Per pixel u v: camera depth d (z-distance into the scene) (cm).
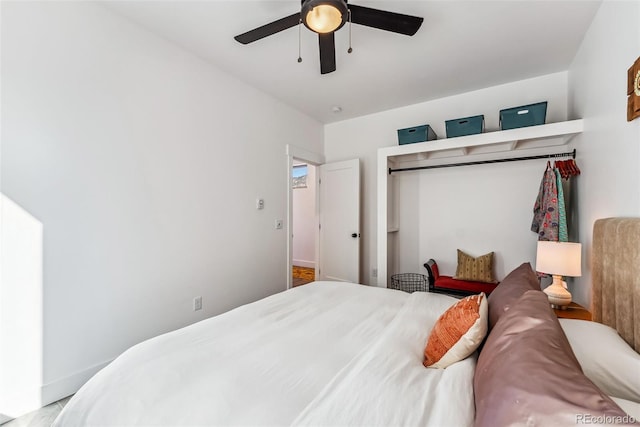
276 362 111
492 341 90
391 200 361
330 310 171
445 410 80
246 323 149
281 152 358
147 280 222
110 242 201
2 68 157
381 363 105
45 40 171
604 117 179
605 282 144
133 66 213
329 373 104
